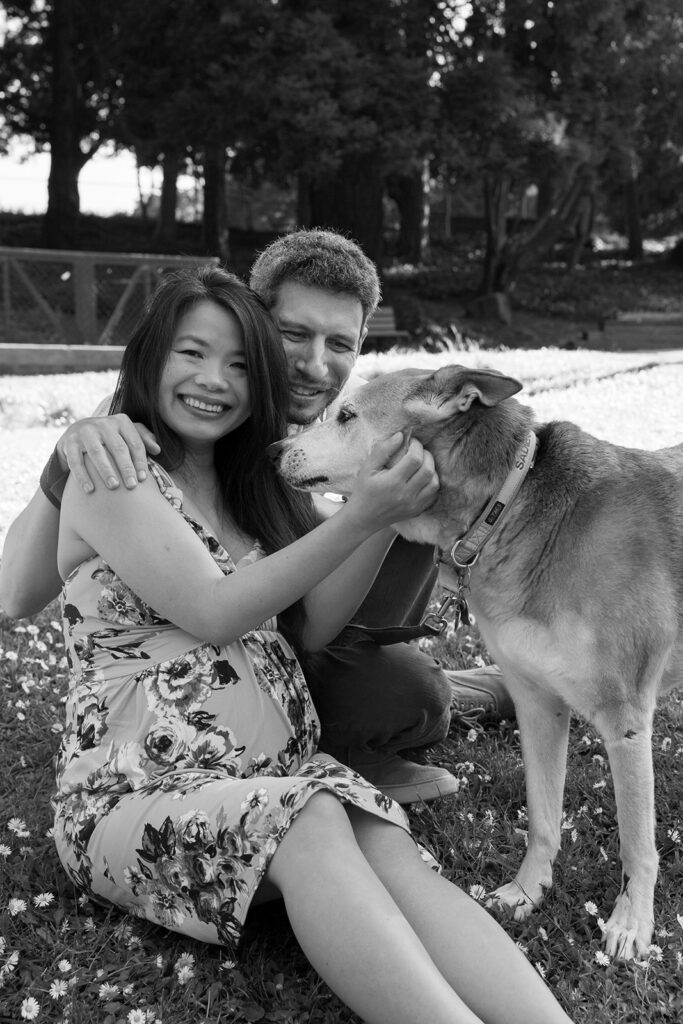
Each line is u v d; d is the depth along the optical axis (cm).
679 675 313
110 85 2545
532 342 1922
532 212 4453
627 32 2009
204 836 236
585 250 3856
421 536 323
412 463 267
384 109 1823
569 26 1909
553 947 268
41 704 393
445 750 374
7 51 2780
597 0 1866
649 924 274
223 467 306
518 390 300
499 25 1973
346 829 230
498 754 368
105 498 262
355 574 299
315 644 311
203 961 254
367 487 265
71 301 1723
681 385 1059
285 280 338
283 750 277
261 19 1839
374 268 352
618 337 1964
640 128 2423
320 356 343
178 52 1962
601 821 332
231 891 234
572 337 1980
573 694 298
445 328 1953
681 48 2239
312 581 264
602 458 317
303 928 218
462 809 324
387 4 1858
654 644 297
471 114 1862
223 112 1869
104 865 254
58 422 1031
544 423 331
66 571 279
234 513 309
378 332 1775
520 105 1878
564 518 305
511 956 222
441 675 323
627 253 3747
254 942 261
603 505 305
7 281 1575
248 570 261
